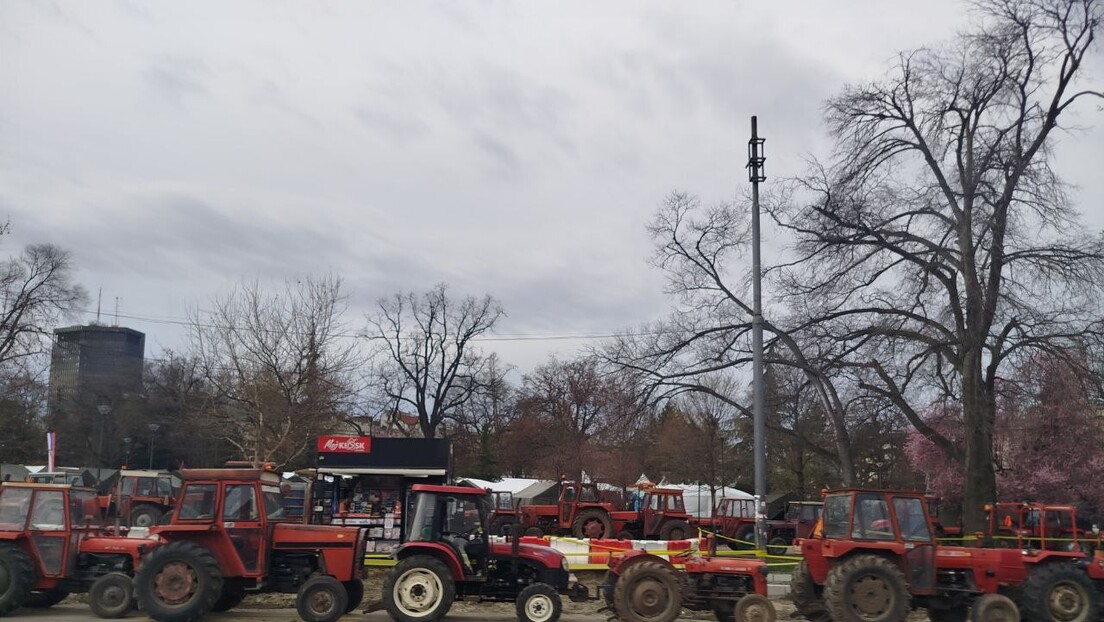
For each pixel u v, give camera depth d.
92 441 61.12
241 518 14.86
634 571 15.03
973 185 26.92
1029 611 14.76
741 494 51.09
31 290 45.12
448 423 66.19
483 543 15.59
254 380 29.94
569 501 33.16
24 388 45.91
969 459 27.42
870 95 29.33
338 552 15.20
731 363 31.56
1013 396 27.38
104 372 64.56
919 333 28.20
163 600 14.08
